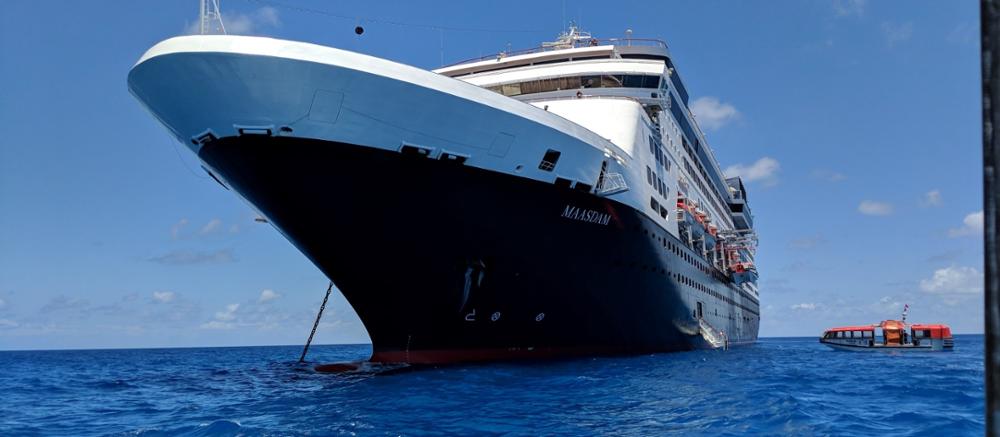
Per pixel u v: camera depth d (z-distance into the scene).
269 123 16.84
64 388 25.20
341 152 17.44
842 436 11.26
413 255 19.98
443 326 22.06
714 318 40.66
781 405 14.31
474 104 18.14
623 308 26.00
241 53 15.77
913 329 53.47
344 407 14.62
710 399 15.44
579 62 31.17
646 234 26.55
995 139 2.60
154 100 17.78
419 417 13.15
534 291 22.28
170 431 13.06
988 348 2.59
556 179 20.91
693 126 40.09
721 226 50.44
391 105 17.17
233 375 28.27
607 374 20.45
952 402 16.09
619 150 23.97
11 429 14.41
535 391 16.58
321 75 16.22
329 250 20.14
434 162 18.48
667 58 34.62
